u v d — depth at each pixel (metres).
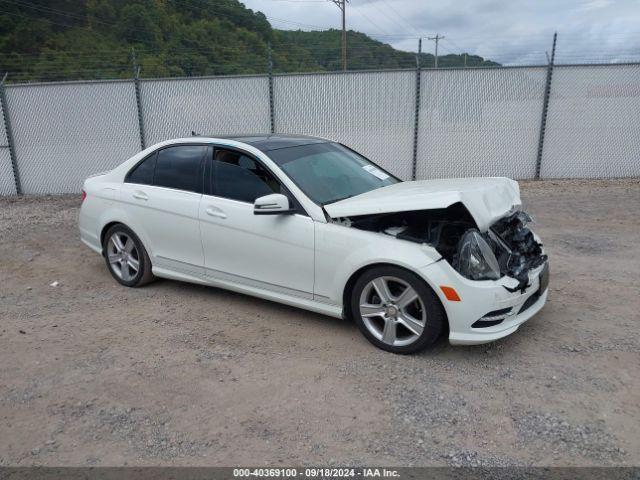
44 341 4.32
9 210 10.65
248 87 12.16
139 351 4.10
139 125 12.30
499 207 4.01
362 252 3.92
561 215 8.65
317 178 4.57
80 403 3.39
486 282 3.66
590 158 12.16
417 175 12.48
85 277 6.00
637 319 4.47
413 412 3.22
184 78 12.10
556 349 3.97
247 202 4.55
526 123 12.09
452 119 12.15
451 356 3.90
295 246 4.24
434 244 3.85
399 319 3.88
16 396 3.49
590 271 5.77
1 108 12.20
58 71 16.64
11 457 2.89
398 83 12.02
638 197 9.84
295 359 3.91
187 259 4.99
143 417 3.23
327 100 12.18
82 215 5.83
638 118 11.86
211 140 4.93
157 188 5.14
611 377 3.55
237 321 4.63
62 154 12.47
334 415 3.20
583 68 11.74
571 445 2.88
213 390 3.51
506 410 3.21
